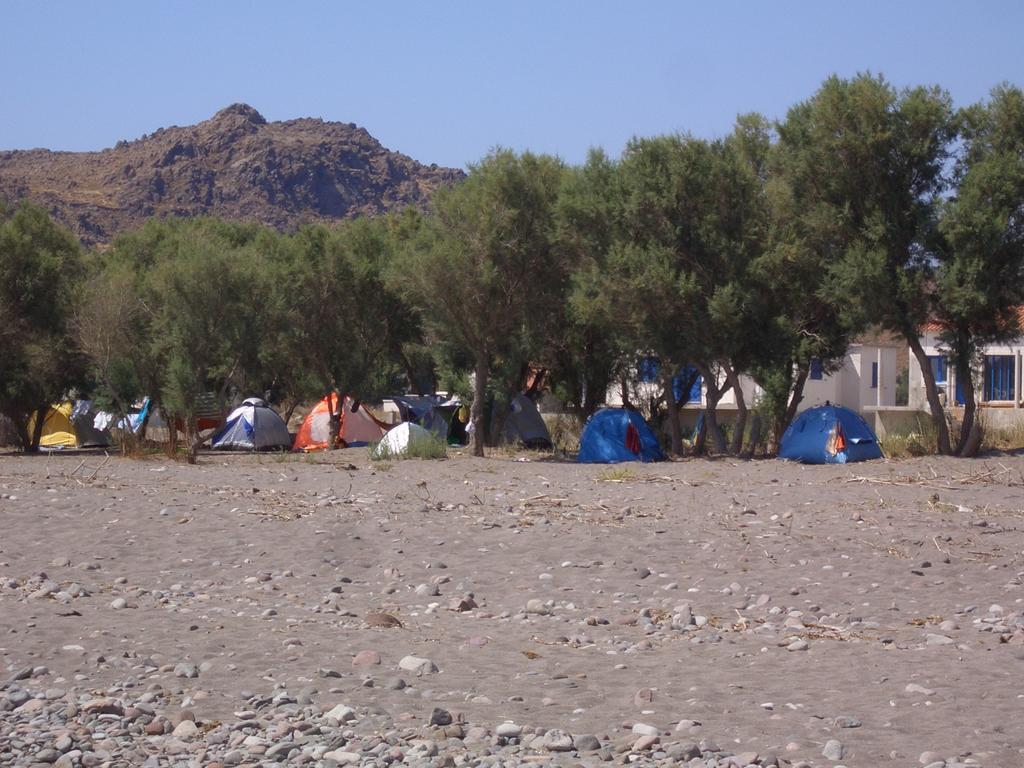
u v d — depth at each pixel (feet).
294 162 583.17
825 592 38.24
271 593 38.60
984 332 88.69
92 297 109.81
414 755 21.02
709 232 93.86
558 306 102.63
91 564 42.60
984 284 84.48
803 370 98.99
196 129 616.80
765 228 94.79
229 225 167.53
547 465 88.69
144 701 24.88
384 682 26.50
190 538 48.14
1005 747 21.07
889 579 40.14
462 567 42.93
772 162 94.73
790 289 94.53
